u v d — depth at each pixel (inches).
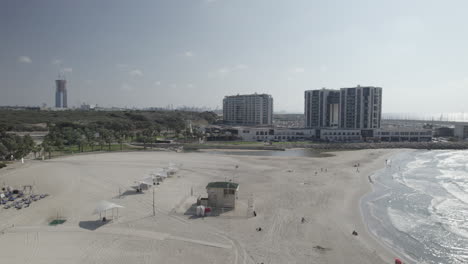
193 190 2775.6
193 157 4894.2
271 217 2091.5
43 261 1433.3
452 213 2301.9
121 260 1461.6
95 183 2984.7
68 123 7785.4
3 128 6663.4
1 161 4234.7
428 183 3260.3
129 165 4018.2
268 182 3142.2
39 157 4690.0
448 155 5595.5
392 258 1584.6
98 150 5541.3
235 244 1664.6
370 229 1961.1
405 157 5270.7
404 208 2404.0
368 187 3031.5
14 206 2245.3
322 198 2588.6
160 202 2386.8
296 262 1489.9
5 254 1496.1
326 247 1667.1
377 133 7834.6
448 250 1701.5
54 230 1814.7
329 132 7790.4
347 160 4768.7
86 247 1593.3
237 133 7696.9
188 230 1840.6
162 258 1489.9
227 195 2263.8
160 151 5684.1
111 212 2145.7
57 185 2901.1
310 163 4404.5
